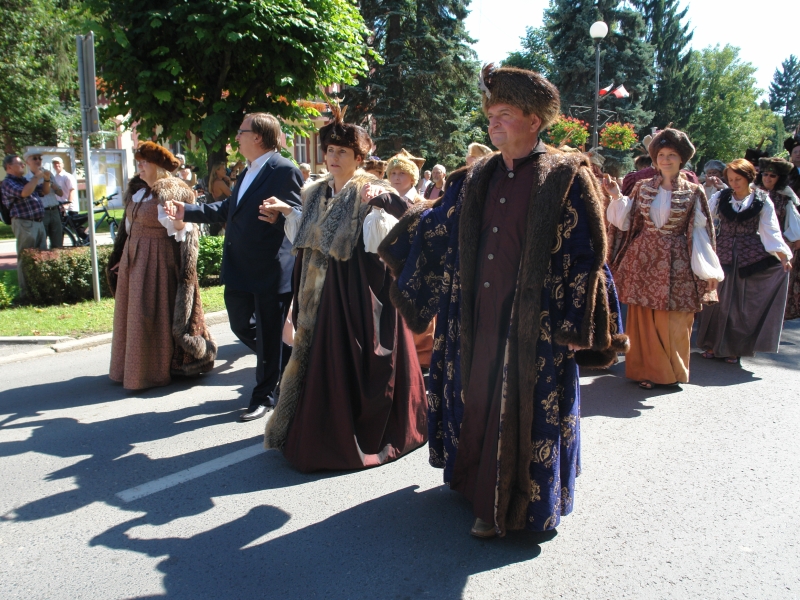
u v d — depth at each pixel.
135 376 4.62
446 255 2.75
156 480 3.30
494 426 2.54
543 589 2.37
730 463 3.45
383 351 3.36
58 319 6.76
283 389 3.40
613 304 2.54
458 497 3.08
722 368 5.33
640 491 3.13
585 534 2.74
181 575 2.48
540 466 2.53
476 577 2.44
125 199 4.74
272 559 2.58
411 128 21.30
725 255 5.33
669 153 4.50
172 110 8.49
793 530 2.77
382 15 20.56
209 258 8.68
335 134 3.40
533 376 2.45
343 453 3.36
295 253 3.53
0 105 17.73
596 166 5.27
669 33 44.94
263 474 3.37
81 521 2.89
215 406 4.41
